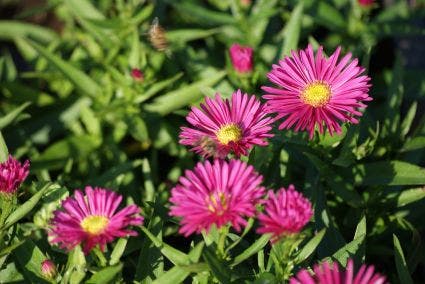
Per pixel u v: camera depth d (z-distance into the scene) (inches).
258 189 12.2
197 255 12.7
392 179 15.6
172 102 18.3
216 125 13.7
